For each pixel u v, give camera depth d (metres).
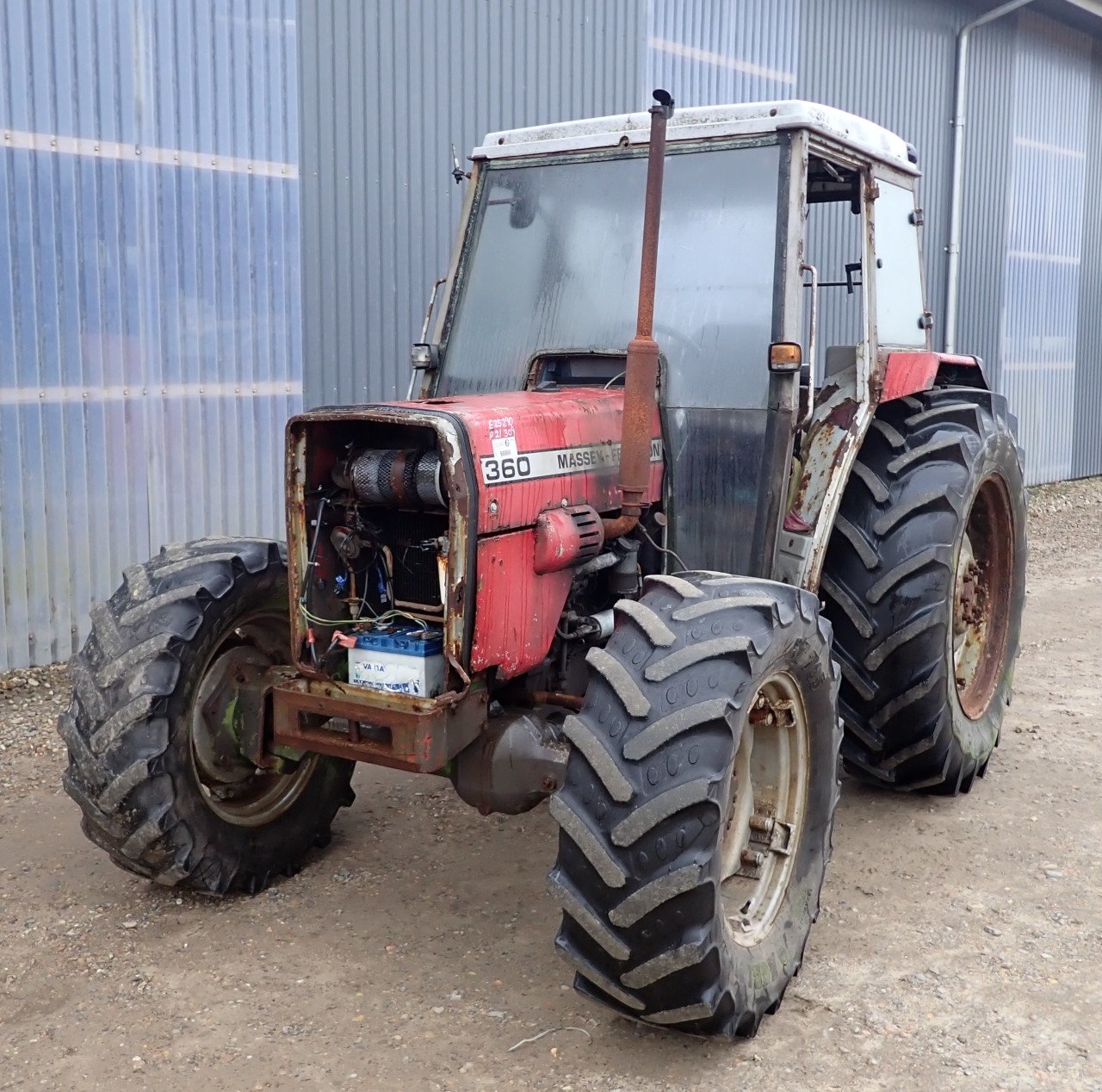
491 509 2.94
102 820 3.30
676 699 2.65
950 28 12.09
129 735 3.26
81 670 3.37
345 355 7.29
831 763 3.19
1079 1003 3.02
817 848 3.19
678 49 9.24
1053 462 14.42
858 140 3.92
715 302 3.59
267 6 6.64
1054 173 13.88
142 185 6.24
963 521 4.14
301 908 3.54
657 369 3.50
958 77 12.18
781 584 3.02
